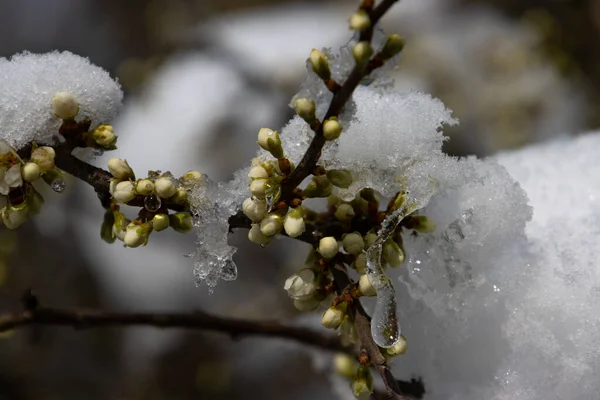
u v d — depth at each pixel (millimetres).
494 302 385
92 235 726
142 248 723
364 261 370
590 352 377
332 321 366
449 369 389
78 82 375
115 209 374
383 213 376
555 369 380
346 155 374
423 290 386
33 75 374
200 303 711
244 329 448
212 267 370
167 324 444
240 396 694
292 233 364
